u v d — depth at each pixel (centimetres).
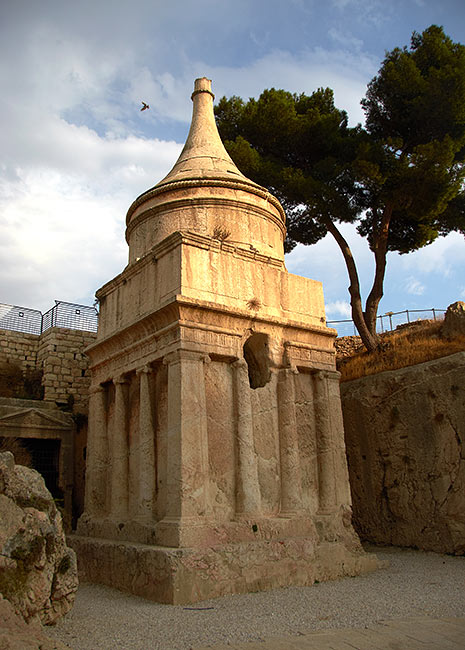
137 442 1505
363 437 2041
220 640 845
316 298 1716
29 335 2608
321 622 948
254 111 2652
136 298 1584
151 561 1162
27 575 831
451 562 1584
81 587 1310
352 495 2052
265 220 1812
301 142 2666
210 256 1476
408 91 2452
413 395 1903
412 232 2808
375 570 1469
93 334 2581
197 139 2031
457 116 2388
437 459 1789
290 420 1500
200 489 1249
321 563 1347
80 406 2361
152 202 1825
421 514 1800
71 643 832
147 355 1462
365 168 2373
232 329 1448
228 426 1385
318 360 1644
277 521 1350
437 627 902
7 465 921
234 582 1178
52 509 952
